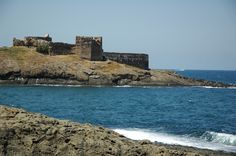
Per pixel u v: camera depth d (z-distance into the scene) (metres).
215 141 41.78
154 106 84.12
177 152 21.88
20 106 73.44
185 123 56.50
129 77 133.25
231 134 46.72
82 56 137.75
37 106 74.69
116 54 149.62
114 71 132.25
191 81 151.88
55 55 136.12
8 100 82.81
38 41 137.88
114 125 52.53
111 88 125.00
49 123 23.05
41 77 123.81
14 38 138.38
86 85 126.44
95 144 21.31
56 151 21.36
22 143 21.53
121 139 22.89
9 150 21.50
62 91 109.25
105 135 22.41
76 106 77.62
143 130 47.91
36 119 23.14
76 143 21.39
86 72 127.62
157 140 40.84
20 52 128.75
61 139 21.67
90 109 73.25
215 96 117.56
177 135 44.78
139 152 21.36
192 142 40.56
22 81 121.62
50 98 91.00
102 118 60.09
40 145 21.48
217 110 78.56
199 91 134.62
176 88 141.62
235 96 118.81
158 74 142.50
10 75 121.38
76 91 111.19
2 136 21.62
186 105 88.81
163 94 117.56
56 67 125.25
